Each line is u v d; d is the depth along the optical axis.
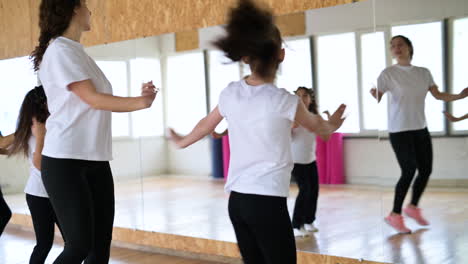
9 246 4.37
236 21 1.81
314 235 3.20
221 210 3.71
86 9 2.14
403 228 2.84
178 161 3.96
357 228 3.03
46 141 2.04
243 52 1.78
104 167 2.15
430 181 2.74
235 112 1.77
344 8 3.00
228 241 3.57
